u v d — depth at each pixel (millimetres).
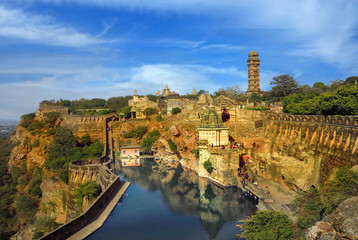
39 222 102250
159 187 95062
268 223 48062
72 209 102688
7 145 180125
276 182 81562
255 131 101562
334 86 139750
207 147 97125
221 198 80125
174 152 133250
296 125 80188
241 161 95812
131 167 128250
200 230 60781
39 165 140625
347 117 60594
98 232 60344
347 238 31734
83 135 159750
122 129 173750
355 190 43062
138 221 65938
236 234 58875
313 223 43531
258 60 191375
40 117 180375
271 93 157750
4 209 118438
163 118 169250
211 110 98312
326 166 63812
